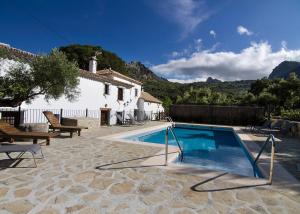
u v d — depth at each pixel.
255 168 6.49
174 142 13.20
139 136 13.26
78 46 39.66
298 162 6.57
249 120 22.83
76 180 4.38
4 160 5.69
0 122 7.80
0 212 3.02
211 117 24.31
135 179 4.57
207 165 7.86
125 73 49.00
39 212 3.06
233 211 3.30
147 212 3.19
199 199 3.68
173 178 4.69
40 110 12.55
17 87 8.34
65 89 10.34
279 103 24.72
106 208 3.27
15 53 10.45
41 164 5.44
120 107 21.41
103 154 6.83
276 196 3.88
